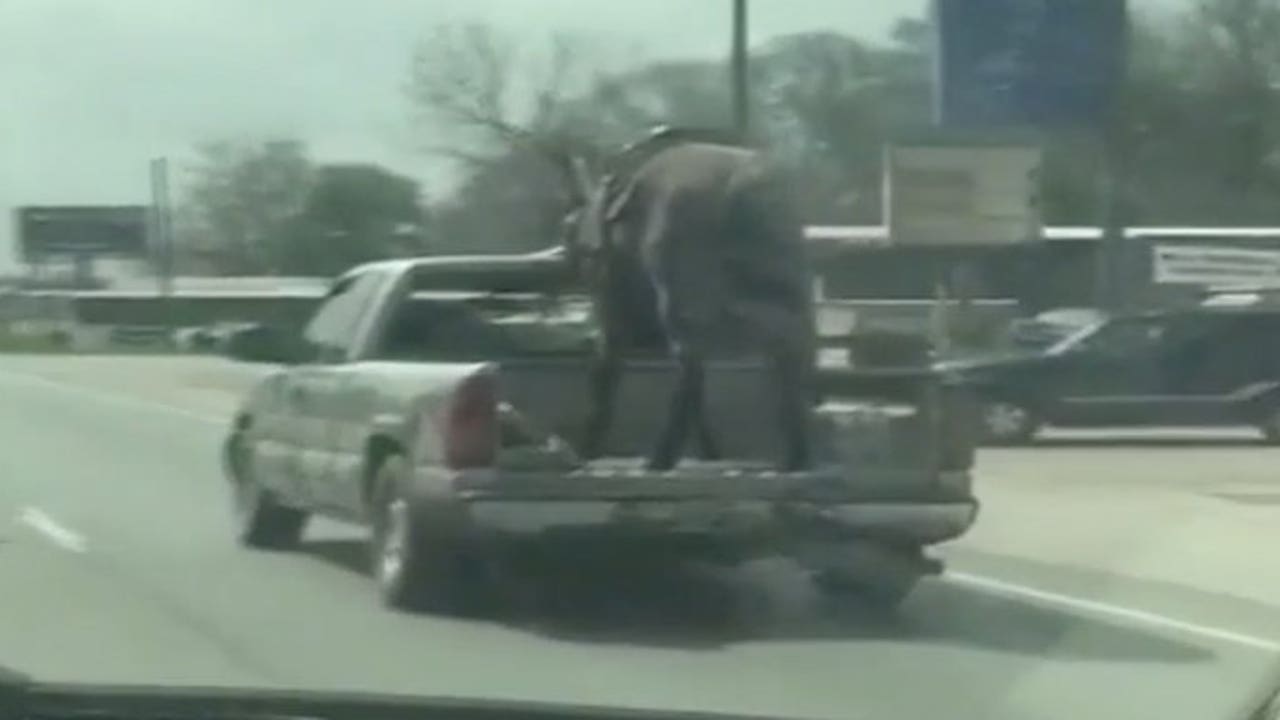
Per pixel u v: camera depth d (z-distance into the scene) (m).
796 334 11.56
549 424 12.00
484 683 9.12
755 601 11.01
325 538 12.77
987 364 23.41
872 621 10.91
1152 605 11.64
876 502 11.05
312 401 12.60
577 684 9.12
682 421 11.59
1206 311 25.27
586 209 12.20
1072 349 24.50
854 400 11.43
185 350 16.30
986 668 9.74
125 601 10.91
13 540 12.62
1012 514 15.84
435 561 10.94
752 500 10.83
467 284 12.45
